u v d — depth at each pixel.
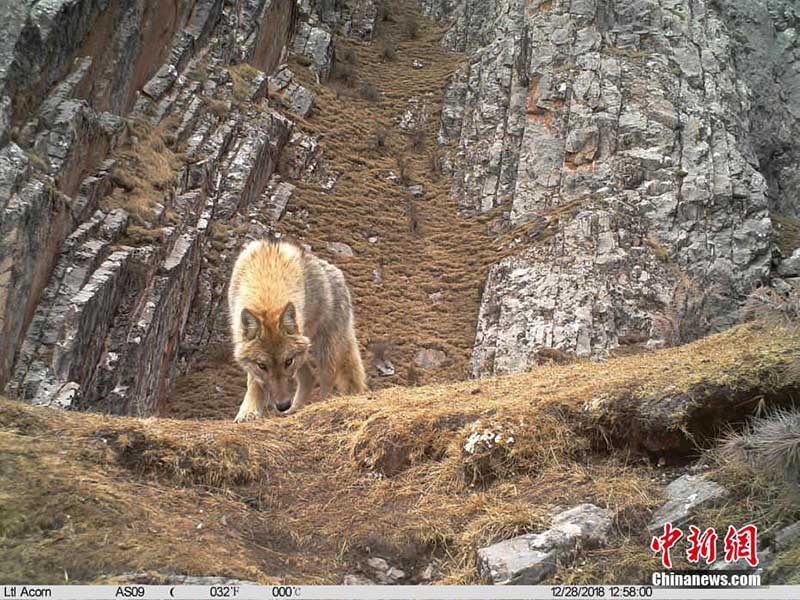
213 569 4.19
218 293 26.20
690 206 33.94
